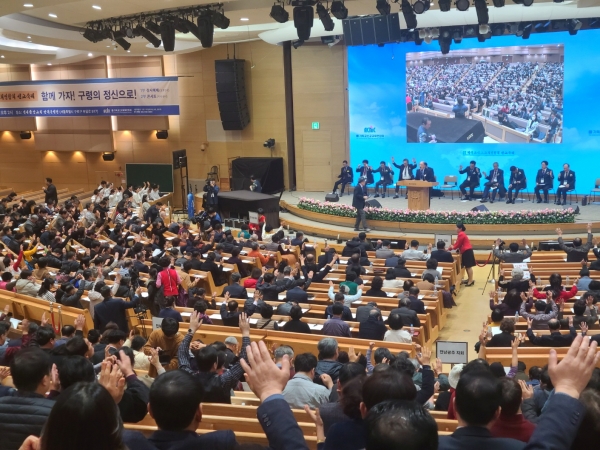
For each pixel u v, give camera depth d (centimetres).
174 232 2022
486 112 2497
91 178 3241
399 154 2666
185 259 1560
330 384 596
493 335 1023
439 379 796
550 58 2377
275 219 2412
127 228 2059
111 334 806
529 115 2439
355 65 2669
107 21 1919
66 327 846
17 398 343
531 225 2119
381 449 202
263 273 1456
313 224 2403
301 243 1798
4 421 334
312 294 1329
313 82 2794
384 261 1619
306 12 1571
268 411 231
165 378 293
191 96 2981
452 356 915
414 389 318
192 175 3056
